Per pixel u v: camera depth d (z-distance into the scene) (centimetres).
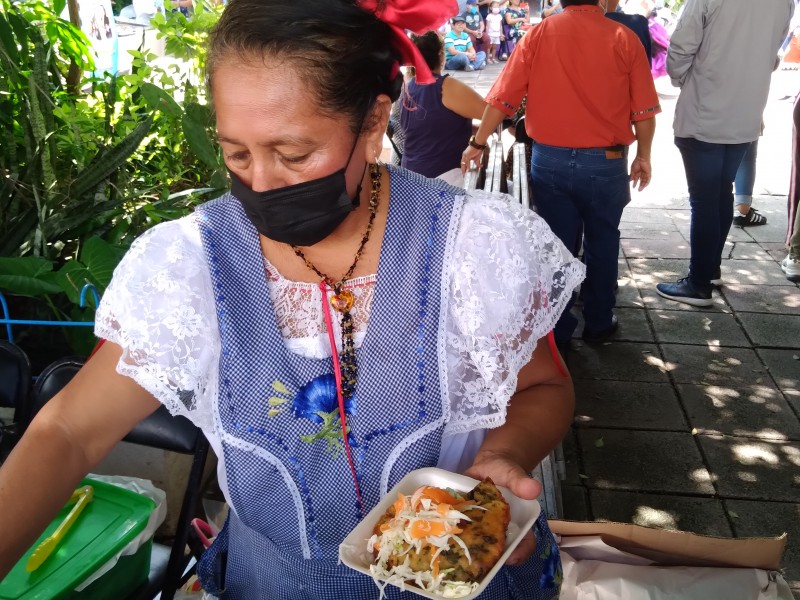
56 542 148
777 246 520
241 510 111
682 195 638
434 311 102
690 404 344
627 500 285
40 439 101
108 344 105
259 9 85
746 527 270
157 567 177
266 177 91
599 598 147
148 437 169
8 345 188
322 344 102
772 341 398
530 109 359
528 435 114
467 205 106
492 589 112
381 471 106
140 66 321
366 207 102
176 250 101
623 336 405
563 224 372
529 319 109
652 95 349
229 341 100
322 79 85
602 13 342
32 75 270
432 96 414
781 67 1071
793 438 319
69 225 261
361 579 112
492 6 1449
